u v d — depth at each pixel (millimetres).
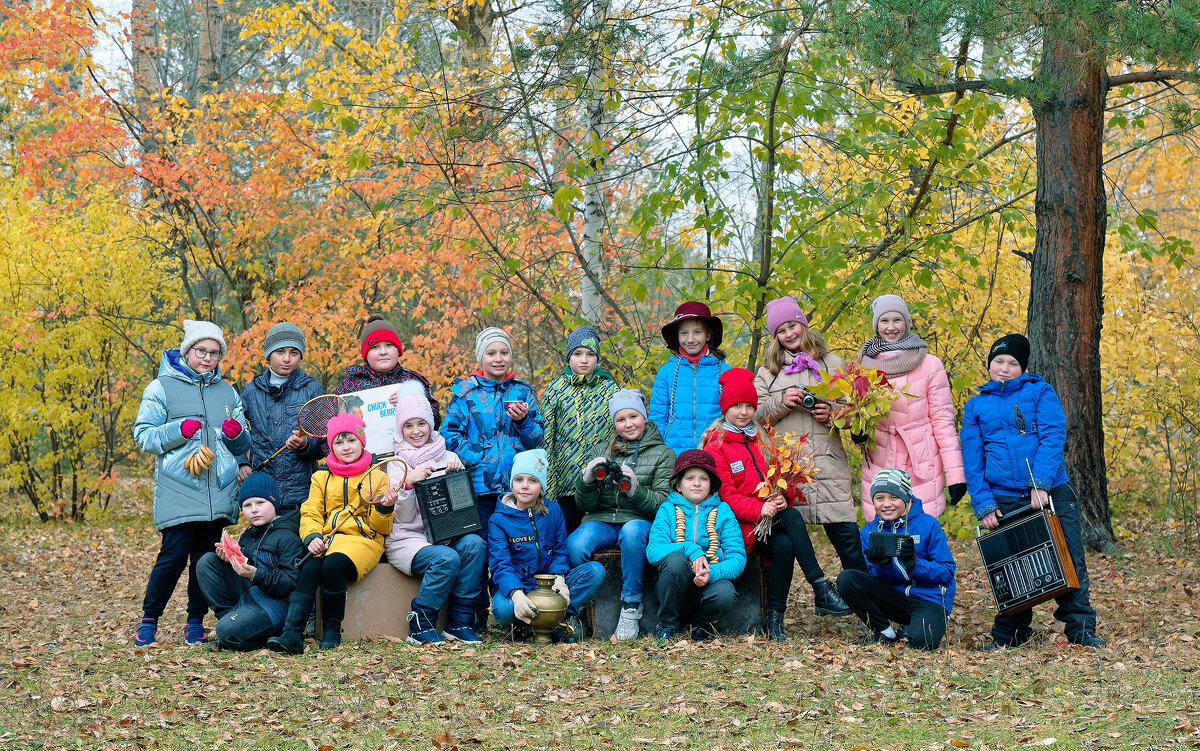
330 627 5477
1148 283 13938
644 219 8039
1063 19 5750
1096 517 8805
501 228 9961
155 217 13031
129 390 13430
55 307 12516
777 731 3883
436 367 12086
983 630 6047
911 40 6102
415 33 9227
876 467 5824
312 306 11695
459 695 4461
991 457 5422
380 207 9086
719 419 6008
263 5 16688
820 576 5930
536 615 5531
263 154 12070
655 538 5699
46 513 12922
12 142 14758
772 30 7207
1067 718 3883
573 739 3832
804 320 6113
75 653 5496
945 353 9656
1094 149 8352
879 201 7734
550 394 6418
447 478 5691
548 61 8008
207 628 6258
